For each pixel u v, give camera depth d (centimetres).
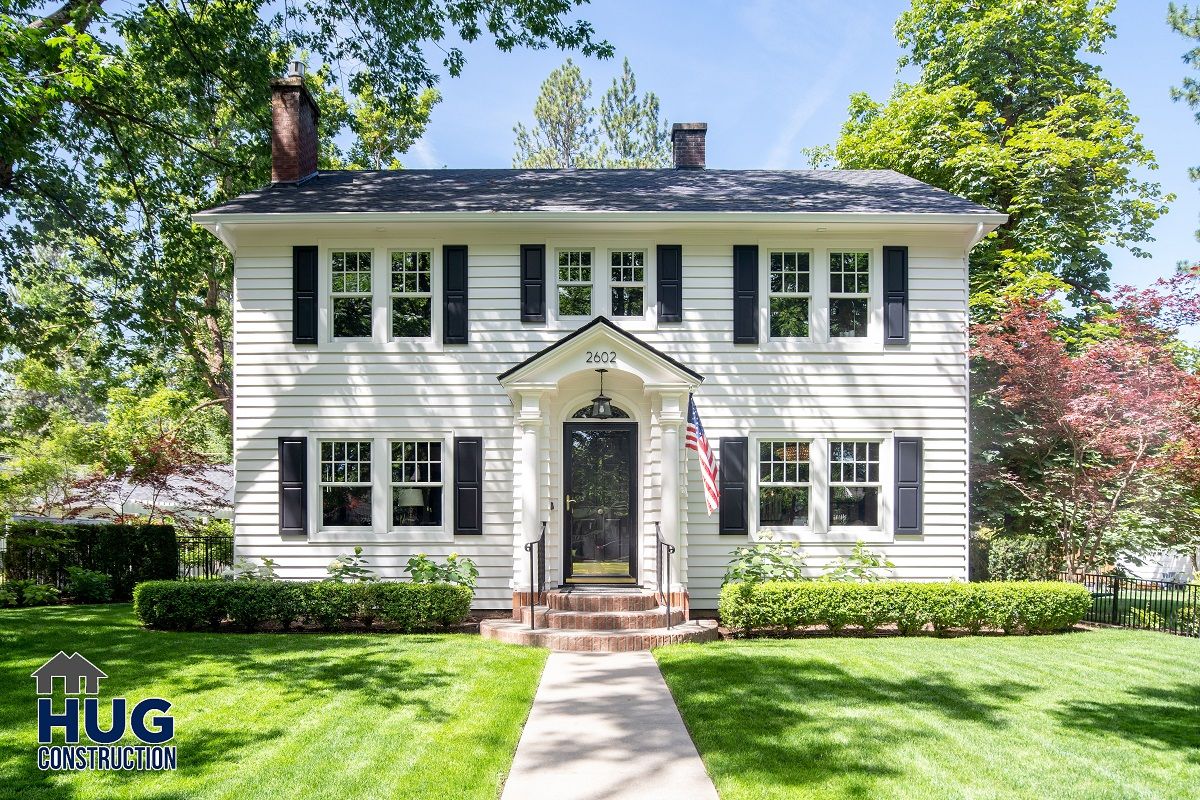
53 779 505
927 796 486
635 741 607
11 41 909
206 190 1797
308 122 1391
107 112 1470
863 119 2306
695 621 1080
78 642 914
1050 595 1046
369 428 1180
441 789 498
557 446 1159
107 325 1602
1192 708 675
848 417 1195
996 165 1759
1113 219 1927
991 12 1889
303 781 505
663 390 1084
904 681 762
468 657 846
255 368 1180
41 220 1537
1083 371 1244
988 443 1441
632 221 1154
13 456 1588
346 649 881
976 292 1800
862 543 1169
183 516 1712
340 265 1205
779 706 674
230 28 1484
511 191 1287
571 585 1150
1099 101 1841
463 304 1189
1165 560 1831
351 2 1535
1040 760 548
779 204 1205
